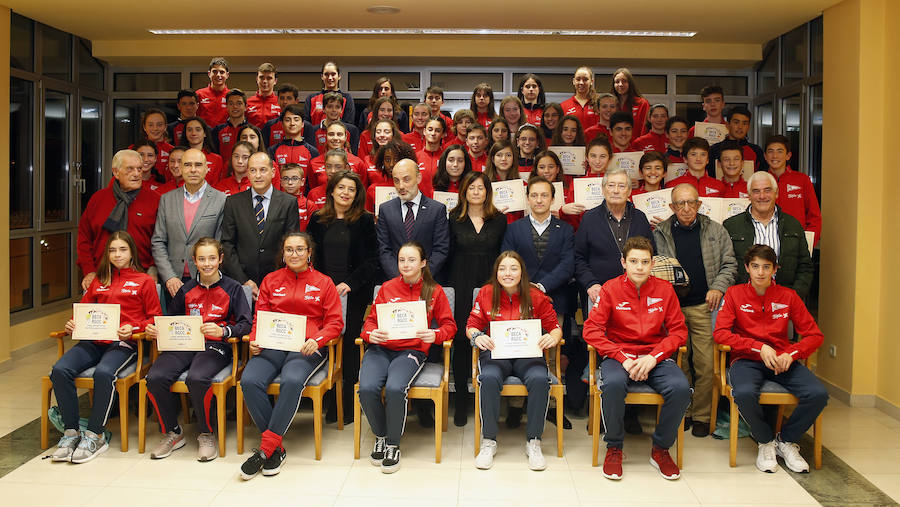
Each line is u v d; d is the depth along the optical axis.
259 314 3.73
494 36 6.66
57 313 6.53
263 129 6.22
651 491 3.32
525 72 7.58
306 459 3.70
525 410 4.49
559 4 5.27
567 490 3.33
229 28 6.25
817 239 4.89
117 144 7.70
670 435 3.54
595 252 4.30
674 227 4.27
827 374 5.02
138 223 4.57
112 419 4.33
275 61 7.34
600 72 7.59
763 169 5.70
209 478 3.45
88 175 7.29
